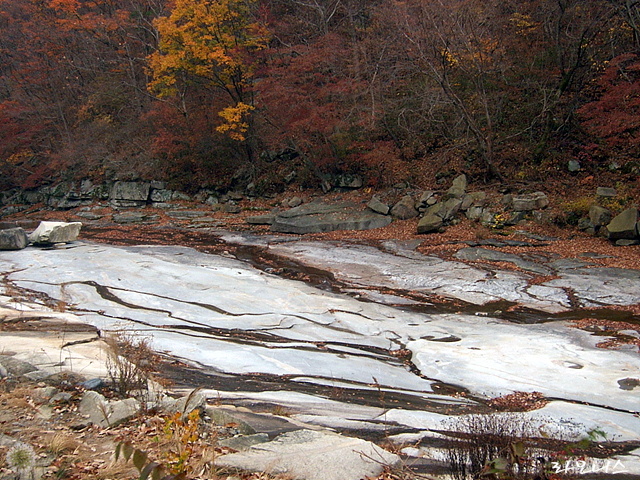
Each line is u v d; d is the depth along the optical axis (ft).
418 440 18.04
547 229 63.77
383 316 41.29
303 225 76.38
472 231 67.00
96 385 21.27
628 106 69.36
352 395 25.89
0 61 139.74
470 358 31.89
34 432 16.47
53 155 119.44
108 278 50.52
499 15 86.02
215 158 106.32
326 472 14.15
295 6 109.09
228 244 72.13
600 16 73.87
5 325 33.42
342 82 82.12
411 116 90.79
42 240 67.21
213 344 33.27
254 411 21.50
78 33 124.98
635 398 25.27
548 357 31.45
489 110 84.74
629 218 57.26
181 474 9.23
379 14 89.97
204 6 90.68
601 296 43.80
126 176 106.42
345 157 90.99
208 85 106.22
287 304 43.70
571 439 19.08
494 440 14.17
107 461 14.47
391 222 75.25
